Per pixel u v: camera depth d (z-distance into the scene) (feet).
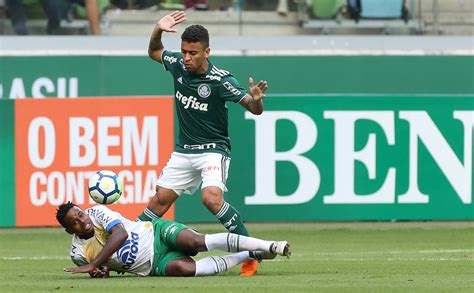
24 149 158.10
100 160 158.20
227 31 198.08
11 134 157.89
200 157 104.99
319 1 199.93
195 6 198.08
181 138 107.04
